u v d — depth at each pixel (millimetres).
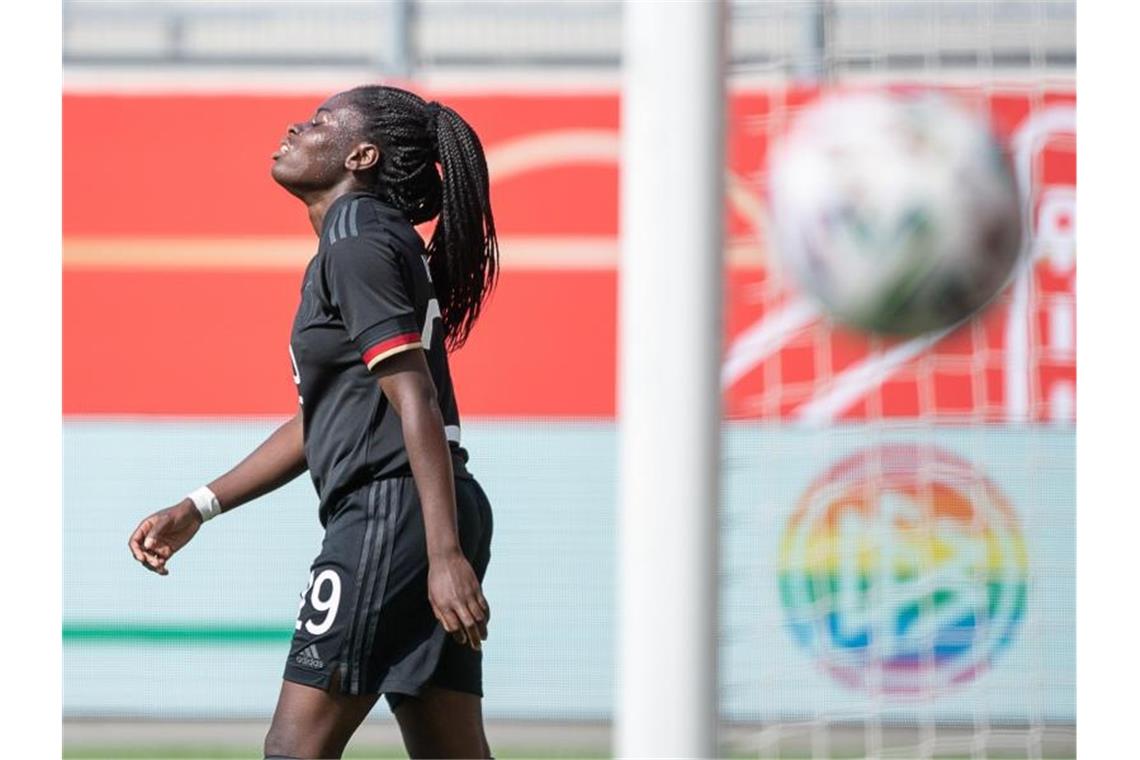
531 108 24297
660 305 6680
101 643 24172
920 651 22766
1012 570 22953
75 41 24438
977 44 21484
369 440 8969
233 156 24469
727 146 6758
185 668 24219
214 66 24516
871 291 14016
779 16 20719
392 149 9797
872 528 23000
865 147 14055
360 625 8852
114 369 24406
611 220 24219
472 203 10078
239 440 24438
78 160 24391
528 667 24250
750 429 22953
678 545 6641
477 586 8469
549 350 24281
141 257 24406
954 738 22000
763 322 22766
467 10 24469
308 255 24500
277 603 24328
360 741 22141
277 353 24469
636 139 6727
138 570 24297
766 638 22641
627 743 6676
